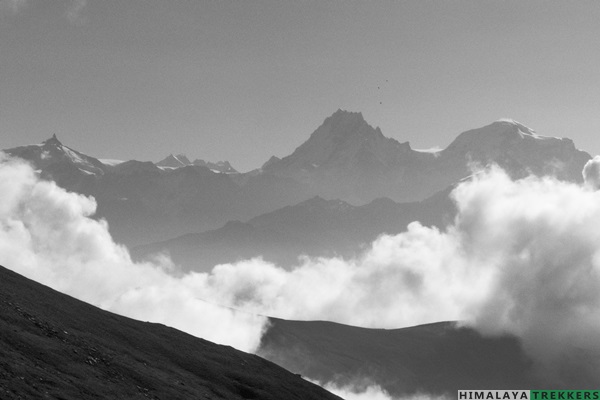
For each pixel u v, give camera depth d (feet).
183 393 263.08
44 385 190.80
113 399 211.00
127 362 272.72
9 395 168.66
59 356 229.04
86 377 221.25
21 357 206.69
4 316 243.40
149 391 244.83
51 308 309.63
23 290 318.86
